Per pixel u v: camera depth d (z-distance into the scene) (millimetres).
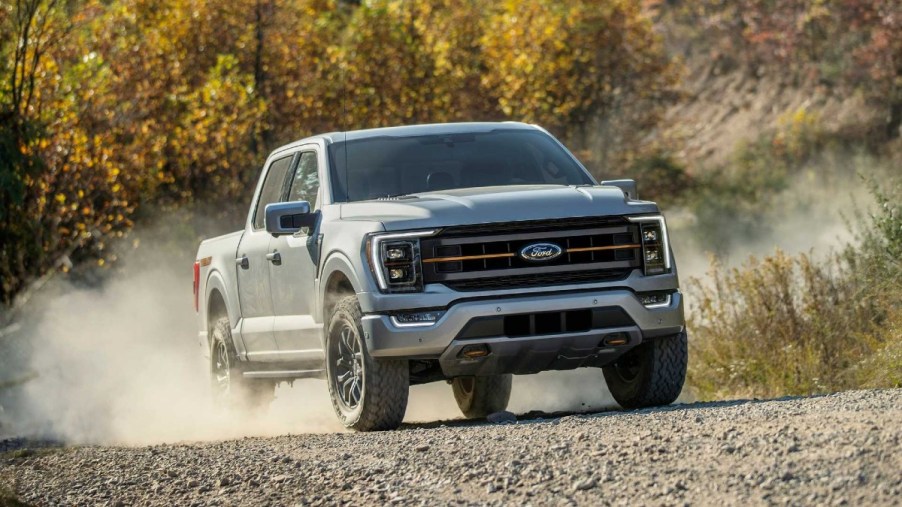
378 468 7242
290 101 30469
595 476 6363
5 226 18578
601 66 35594
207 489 7465
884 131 42344
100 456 9094
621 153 37031
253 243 11641
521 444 7410
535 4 34250
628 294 9195
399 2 33969
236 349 12305
